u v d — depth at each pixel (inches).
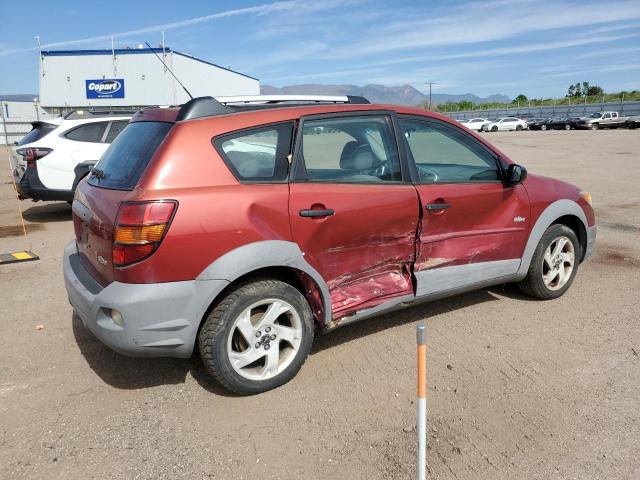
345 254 143.6
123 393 136.3
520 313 181.6
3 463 109.7
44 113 1822.1
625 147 936.3
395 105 159.9
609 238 283.9
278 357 134.9
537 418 121.7
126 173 131.4
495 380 138.5
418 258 156.6
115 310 120.2
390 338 164.4
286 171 135.6
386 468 106.3
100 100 1598.2
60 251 278.7
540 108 2659.9
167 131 129.7
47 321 183.2
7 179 633.0
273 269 137.9
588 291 202.1
